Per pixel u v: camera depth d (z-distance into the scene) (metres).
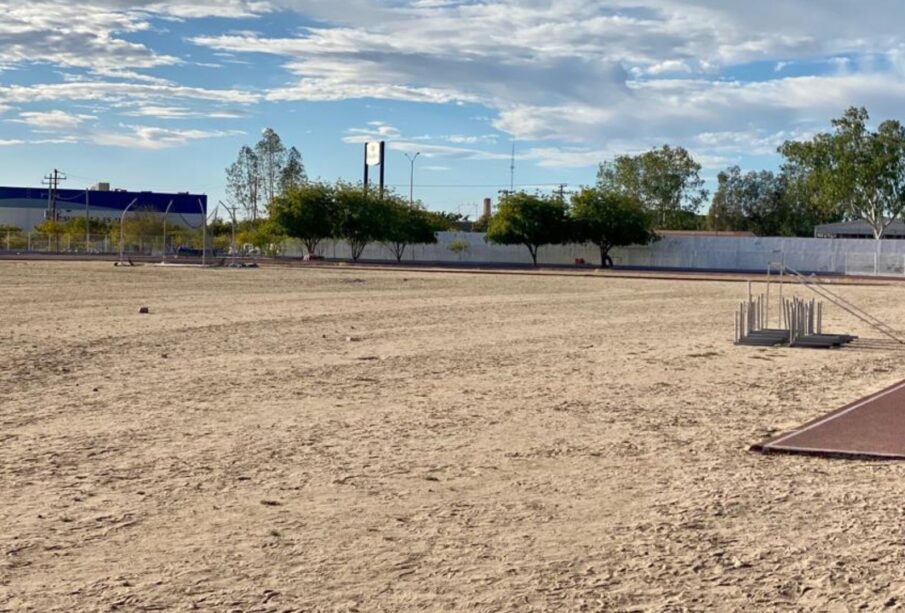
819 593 5.91
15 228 105.75
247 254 97.06
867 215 98.38
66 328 22.67
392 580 6.13
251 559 6.54
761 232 142.12
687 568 6.38
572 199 86.81
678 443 10.54
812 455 9.92
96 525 7.32
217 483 8.61
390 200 91.50
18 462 9.38
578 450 10.14
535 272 64.62
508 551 6.73
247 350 18.97
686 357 18.84
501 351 19.28
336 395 13.64
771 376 16.31
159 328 23.08
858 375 16.59
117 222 111.56
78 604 5.72
